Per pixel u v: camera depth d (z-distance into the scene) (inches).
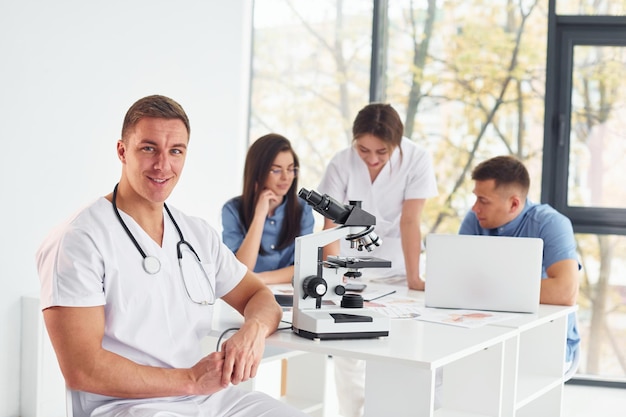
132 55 163.0
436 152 181.9
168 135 80.3
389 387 86.7
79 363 73.9
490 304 106.2
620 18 169.5
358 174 142.1
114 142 159.6
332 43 191.5
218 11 186.4
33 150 142.7
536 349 115.4
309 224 136.3
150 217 82.8
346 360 136.0
